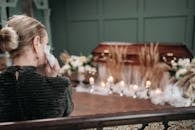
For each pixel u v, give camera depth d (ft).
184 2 12.39
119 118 2.14
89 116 2.14
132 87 8.77
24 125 2.01
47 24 14.19
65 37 16.19
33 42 2.50
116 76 9.41
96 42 15.17
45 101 2.40
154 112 2.21
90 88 9.27
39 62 2.70
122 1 13.88
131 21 13.91
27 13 12.71
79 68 9.69
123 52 9.29
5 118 2.38
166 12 12.91
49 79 2.48
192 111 2.22
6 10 12.00
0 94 2.38
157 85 8.48
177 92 7.66
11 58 2.54
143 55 8.65
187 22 12.52
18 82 2.40
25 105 2.39
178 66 8.00
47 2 14.02
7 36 2.38
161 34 13.29
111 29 14.60
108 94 8.71
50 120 2.06
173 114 2.20
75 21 15.62
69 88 2.60
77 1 15.23
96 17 14.84
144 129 2.47
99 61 9.92
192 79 7.00
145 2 13.30
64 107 2.50
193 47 12.60
